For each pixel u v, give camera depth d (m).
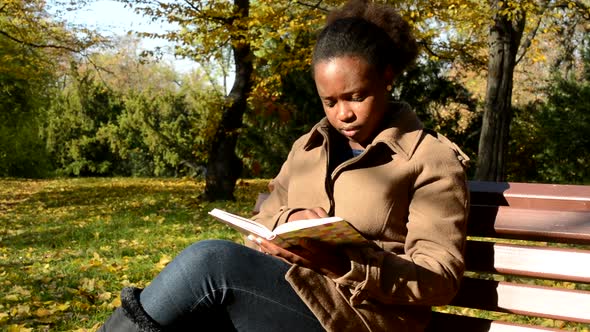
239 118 13.85
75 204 14.38
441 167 1.94
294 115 18.34
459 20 11.34
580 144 18.56
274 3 12.21
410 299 1.84
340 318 1.86
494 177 11.91
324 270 1.84
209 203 13.30
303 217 2.02
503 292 2.00
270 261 1.87
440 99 19.16
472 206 2.07
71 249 7.70
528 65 23.78
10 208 14.02
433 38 12.36
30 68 18.66
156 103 25.95
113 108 27.92
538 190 2.04
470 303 2.04
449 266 1.85
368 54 1.97
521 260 1.98
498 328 1.99
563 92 19.30
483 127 11.98
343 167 2.03
